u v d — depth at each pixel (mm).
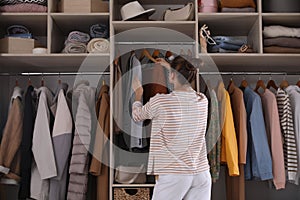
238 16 3684
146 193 3441
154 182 3762
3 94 3988
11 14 3629
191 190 2957
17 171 3576
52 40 3715
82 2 3662
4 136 3539
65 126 3537
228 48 3732
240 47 3748
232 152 3477
